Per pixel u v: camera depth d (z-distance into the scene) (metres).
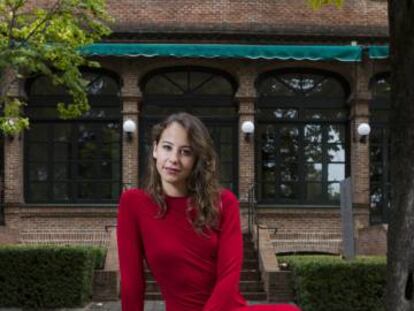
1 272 12.93
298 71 20.48
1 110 18.44
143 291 2.87
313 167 20.36
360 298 12.28
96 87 20.22
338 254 19.23
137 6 19.98
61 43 13.14
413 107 6.40
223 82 20.48
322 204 20.16
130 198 2.81
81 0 13.18
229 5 20.17
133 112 19.75
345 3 20.36
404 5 6.39
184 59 19.83
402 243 6.31
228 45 19.20
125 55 19.03
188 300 2.72
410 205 6.32
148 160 2.89
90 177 20.11
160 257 2.71
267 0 20.28
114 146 20.17
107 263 14.55
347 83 20.45
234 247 2.70
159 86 20.44
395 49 6.50
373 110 20.38
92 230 19.50
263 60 19.95
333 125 20.48
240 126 19.83
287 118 20.39
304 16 20.25
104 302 13.85
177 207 2.75
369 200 19.77
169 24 19.94
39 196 20.05
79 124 20.19
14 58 11.48
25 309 12.91
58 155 20.12
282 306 2.61
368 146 19.81
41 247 13.27
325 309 12.25
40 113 20.09
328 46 19.42
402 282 6.27
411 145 6.39
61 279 12.95
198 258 2.71
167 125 2.78
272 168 20.31
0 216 19.48
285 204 20.11
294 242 19.33
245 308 2.61
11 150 19.45
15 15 13.14
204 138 2.76
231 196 2.81
